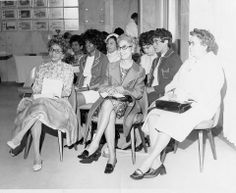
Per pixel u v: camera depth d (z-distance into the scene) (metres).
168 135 3.61
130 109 3.95
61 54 4.36
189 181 3.59
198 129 3.79
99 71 4.90
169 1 7.20
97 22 11.23
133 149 4.03
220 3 4.52
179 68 4.30
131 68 4.10
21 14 11.33
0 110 7.06
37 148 3.97
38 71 4.40
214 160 4.13
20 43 11.47
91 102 4.68
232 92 4.33
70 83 4.32
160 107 3.79
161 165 3.75
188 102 3.77
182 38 5.24
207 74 3.82
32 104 4.09
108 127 3.92
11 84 10.45
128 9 11.19
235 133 4.30
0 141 5.04
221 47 4.49
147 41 4.94
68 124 4.16
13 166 4.07
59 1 11.21
